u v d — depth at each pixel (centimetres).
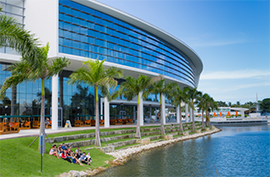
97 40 4031
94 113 4181
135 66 4800
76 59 3481
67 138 2344
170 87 3784
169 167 2069
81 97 4031
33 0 3488
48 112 3581
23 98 3344
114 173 1808
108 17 4322
